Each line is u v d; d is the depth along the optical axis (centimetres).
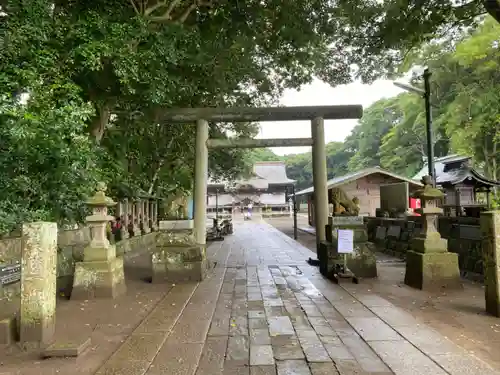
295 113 1098
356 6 974
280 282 761
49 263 423
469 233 795
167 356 383
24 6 519
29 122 509
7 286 546
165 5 909
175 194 1728
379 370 341
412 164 3775
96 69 618
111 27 626
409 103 3522
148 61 693
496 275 497
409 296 614
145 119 1058
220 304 593
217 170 2169
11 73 513
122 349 403
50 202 639
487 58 2338
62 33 600
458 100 2505
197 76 1026
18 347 404
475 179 1285
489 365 347
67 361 373
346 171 5934
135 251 1299
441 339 415
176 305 591
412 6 925
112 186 1124
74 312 555
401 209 1343
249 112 1088
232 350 396
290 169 7075
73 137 571
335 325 475
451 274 656
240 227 2853
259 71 1366
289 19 1039
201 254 790
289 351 391
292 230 2475
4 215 524
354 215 832
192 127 1546
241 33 1049
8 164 540
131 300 628
